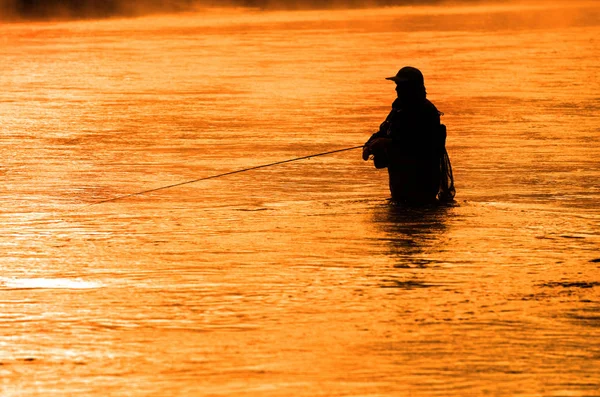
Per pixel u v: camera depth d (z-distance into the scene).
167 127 43.94
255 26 129.88
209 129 43.22
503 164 34.19
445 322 16.81
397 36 109.44
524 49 90.38
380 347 15.55
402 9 179.88
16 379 14.34
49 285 19.47
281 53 87.31
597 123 43.91
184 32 117.69
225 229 24.42
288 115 47.53
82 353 15.44
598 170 33.03
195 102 53.28
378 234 23.72
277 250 22.11
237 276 19.95
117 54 87.00
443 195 28.09
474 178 31.78
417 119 27.62
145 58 82.75
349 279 19.67
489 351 15.36
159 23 136.50
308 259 21.28
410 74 27.66
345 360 14.98
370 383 14.03
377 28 124.38
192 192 29.78
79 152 37.34
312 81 64.00
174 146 38.69
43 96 56.78
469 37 107.50
